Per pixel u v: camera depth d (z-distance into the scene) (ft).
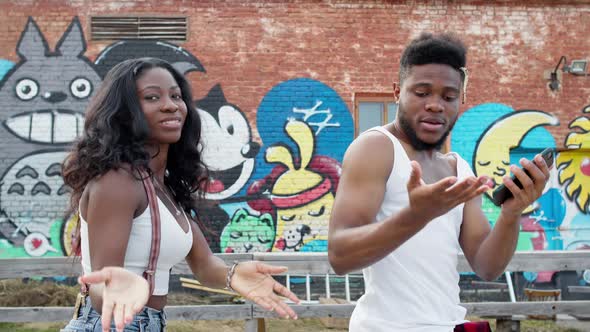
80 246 7.45
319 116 32.40
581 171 33.73
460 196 5.13
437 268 7.14
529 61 33.27
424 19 32.89
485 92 33.09
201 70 32.14
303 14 32.48
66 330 6.87
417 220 5.44
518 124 33.09
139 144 7.03
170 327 23.48
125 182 6.72
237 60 32.24
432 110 7.11
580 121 33.27
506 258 7.27
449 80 7.13
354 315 7.48
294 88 32.37
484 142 33.01
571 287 30.48
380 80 32.63
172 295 29.84
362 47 32.63
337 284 31.42
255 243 31.91
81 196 6.97
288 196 32.14
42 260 16.12
